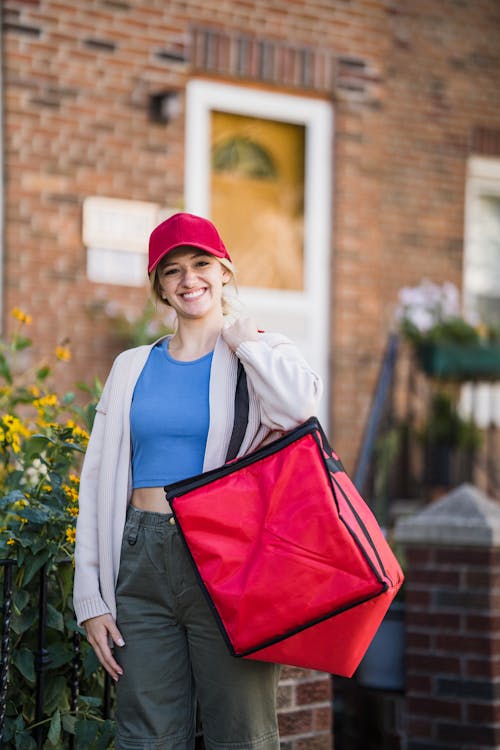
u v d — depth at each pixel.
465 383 7.15
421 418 6.93
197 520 2.34
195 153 6.30
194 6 6.17
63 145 5.77
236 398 2.50
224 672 2.45
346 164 6.77
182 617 2.48
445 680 4.19
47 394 3.88
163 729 2.49
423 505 6.50
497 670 4.12
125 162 5.96
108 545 2.52
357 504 2.40
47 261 5.73
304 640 2.32
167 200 6.10
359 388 6.81
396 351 6.45
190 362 2.57
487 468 6.94
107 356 5.89
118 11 5.93
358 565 2.28
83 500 2.58
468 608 4.16
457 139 7.31
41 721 2.92
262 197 6.62
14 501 2.93
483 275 7.67
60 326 5.77
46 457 3.29
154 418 2.50
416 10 7.12
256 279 6.62
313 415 2.41
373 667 4.48
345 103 6.75
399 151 7.08
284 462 2.35
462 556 4.18
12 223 5.63
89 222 5.84
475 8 7.38
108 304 5.90
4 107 5.61
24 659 2.96
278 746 2.53
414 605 4.27
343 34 6.73
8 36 5.60
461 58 7.32
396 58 7.05
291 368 2.41
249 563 2.33
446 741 4.17
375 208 6.89
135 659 2.49
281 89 6.55
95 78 5.86
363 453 6.14
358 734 4.51
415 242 7.14
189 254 2.57
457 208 7.32
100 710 3.25
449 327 6.76
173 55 6.10
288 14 6.51
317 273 6.75
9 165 5.62
